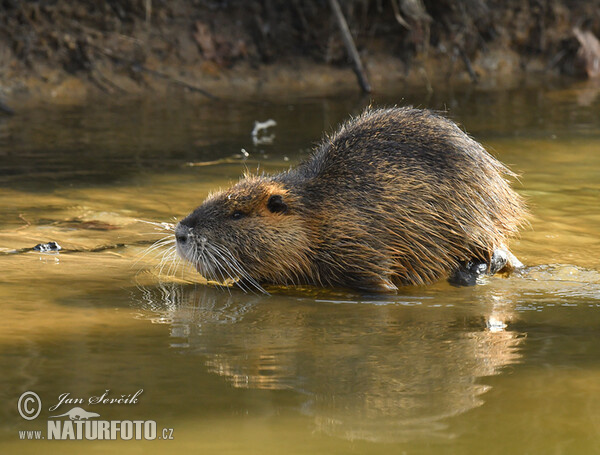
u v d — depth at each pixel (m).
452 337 6.94
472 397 5.63
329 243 8.95
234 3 24.03
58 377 5.92
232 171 13.51
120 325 7.17
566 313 7.66
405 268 9.05
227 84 22.52
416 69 24.67
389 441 4.98
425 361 6.32
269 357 6.39
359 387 5.80
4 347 6.51
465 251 9.29
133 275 8.84
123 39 22.33
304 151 14.91
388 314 7.71
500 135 16.41
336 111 18.94
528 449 4.89
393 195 9.05
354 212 9.00
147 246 9.89
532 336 6.96
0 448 4.90
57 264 9.07
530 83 23.91
